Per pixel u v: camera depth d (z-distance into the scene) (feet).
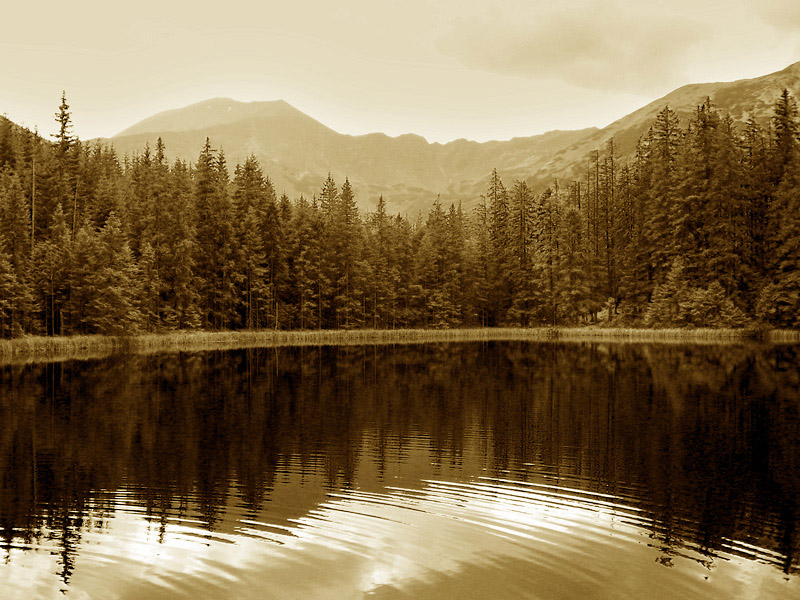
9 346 169.99
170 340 226.99
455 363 159.02
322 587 32.32
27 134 295.69
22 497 48.47
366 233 347.15
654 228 262.06
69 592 31.83
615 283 303.68
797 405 88.33
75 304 205.26
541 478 53.67
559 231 296.51
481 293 339.98
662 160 269.03
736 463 58.08
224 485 51.60
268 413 86.17
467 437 70.59
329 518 43.32
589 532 40.55
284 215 305.12
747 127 256.52
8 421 80.33
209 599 31.01
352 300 302.86
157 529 41.24
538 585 32.78
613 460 59.41
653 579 33.32
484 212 404.16
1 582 33.01
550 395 101.14
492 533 40.32
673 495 48.60
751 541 39.09
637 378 120.88
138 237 252.21
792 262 218.79
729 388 104.99
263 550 37.37
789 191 225.56
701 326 227.20
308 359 172.45
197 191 273.13
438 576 33.63
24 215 203.62
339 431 74.54
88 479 53.67
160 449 65.26
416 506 46.01
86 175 290.56
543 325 320.29
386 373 136.15
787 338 209.97
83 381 119.96
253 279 274.16
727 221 235.40
